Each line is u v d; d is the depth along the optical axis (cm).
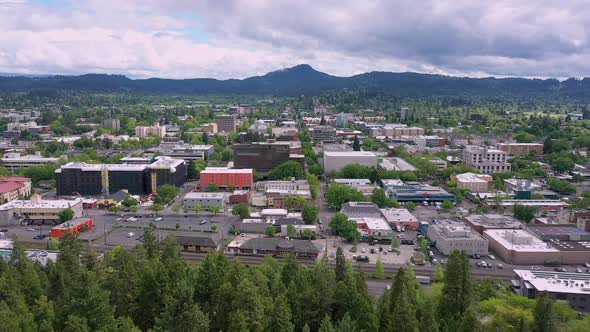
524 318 13438
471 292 14475
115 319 11900
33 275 14662
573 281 18350
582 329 14162
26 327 11138
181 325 10988
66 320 11394
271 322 12238
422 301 15475
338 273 16325
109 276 14562
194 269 16188
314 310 13512
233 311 12312
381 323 13238
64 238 19725
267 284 15562
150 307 13512
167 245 18675
